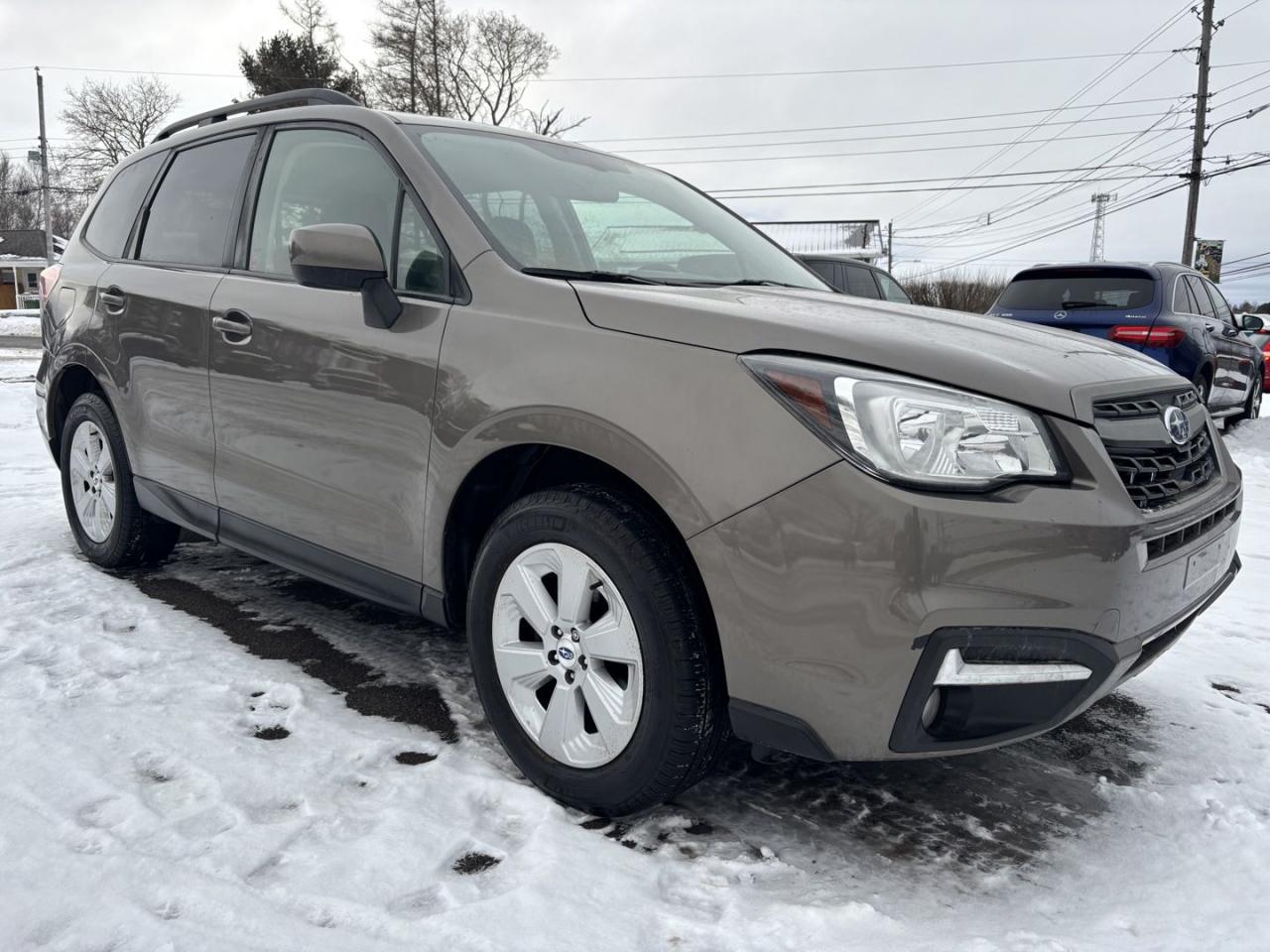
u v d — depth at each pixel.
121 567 3.76
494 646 2.27
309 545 2.80
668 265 2.84
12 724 2.41
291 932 1.68
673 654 1.94
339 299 2.64
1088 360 2.16
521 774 2.29
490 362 2.24
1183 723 2.76
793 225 38.66
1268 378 16.34
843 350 1.89
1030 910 1.87
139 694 2.63
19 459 6.52
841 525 1.76
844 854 2.05
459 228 2.46
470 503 2.38
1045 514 1.78
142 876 1.81
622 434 1.99
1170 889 1.95
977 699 1.83
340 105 2.98
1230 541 2.38
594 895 1.83
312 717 2.55
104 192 4.10
